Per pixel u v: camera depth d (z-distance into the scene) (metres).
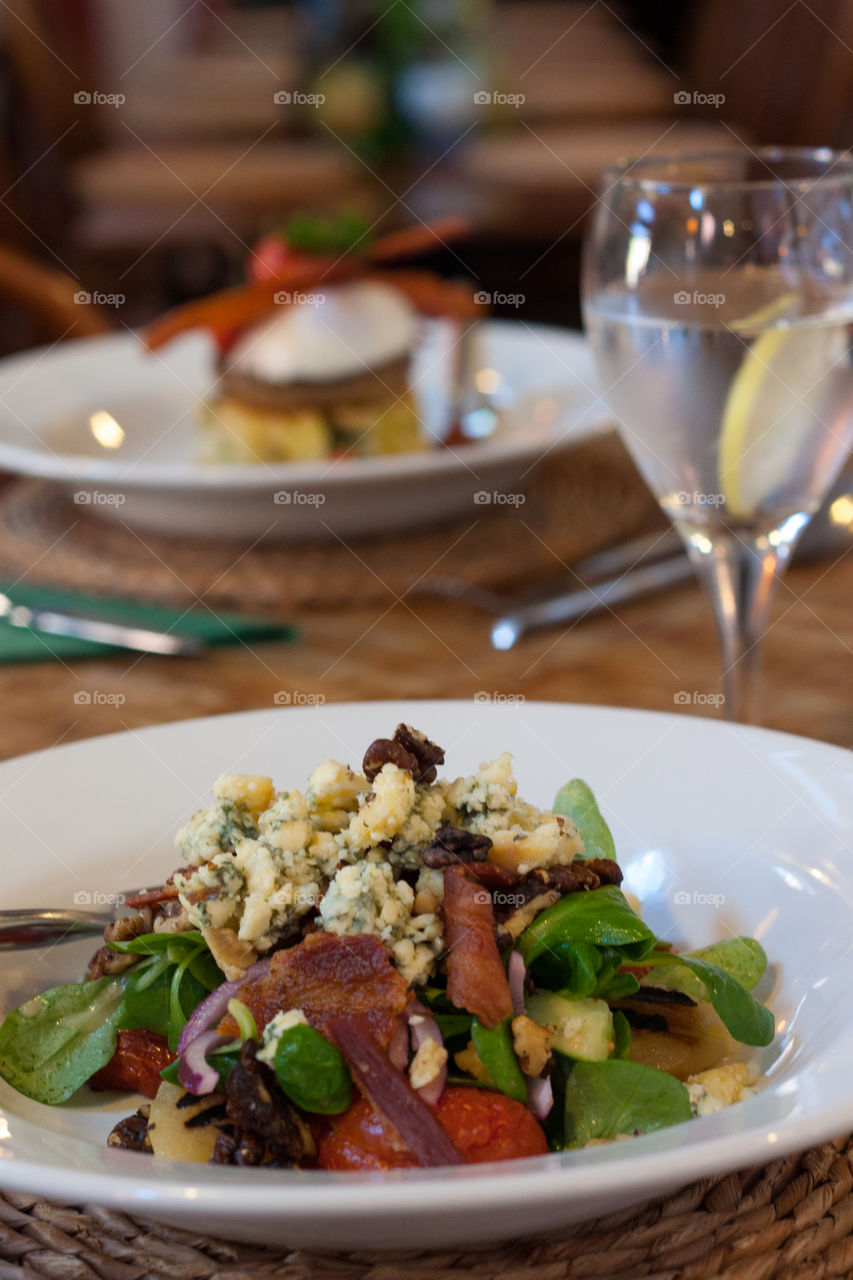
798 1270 0.36
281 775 0.51
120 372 0.89
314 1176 0.32
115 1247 0.37
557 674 0.60
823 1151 0.40
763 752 0.49
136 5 2.48
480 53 1.62
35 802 0.49
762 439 0.53
